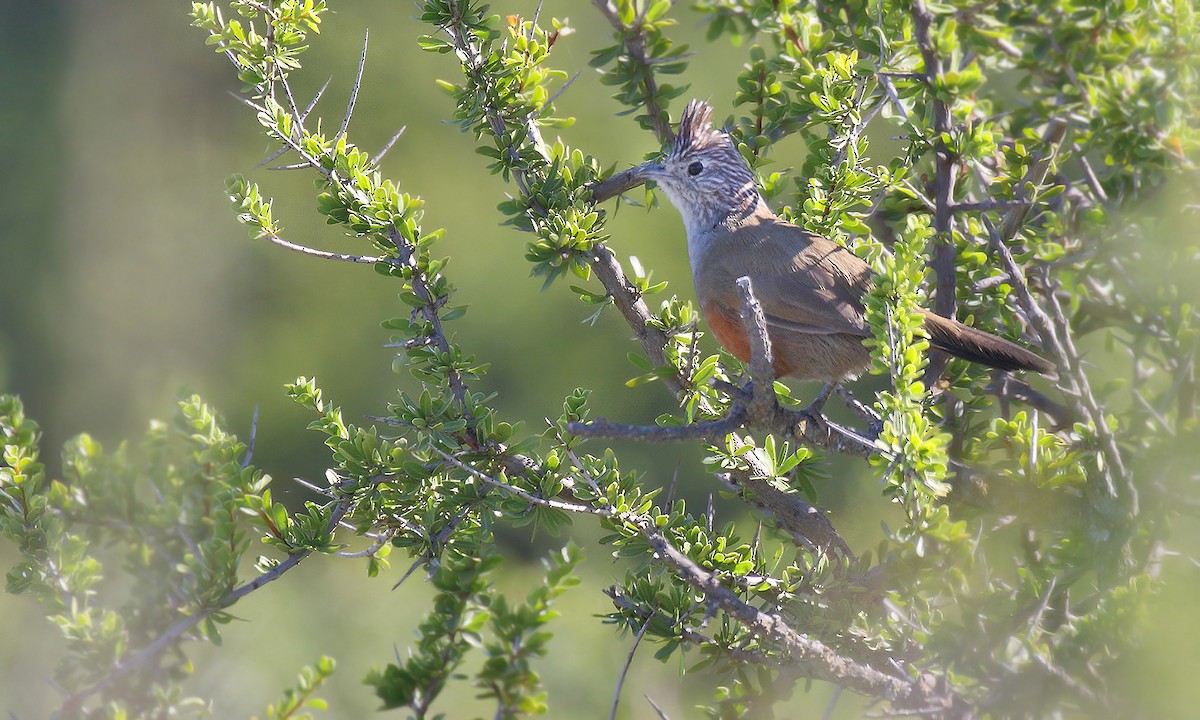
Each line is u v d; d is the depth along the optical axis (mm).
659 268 30672
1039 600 7445
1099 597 7625
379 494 8273
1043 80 10859
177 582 6996
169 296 35000
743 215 11414
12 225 34938
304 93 31906
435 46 9359
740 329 10898
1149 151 8805
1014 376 9883
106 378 34750
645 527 7801
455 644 5832
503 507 8219
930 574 7492
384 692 5746
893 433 7180
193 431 7508
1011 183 9359
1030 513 8031
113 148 35938
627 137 31359
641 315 9352
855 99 9586
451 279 31375
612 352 31000
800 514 8898
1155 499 7707
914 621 7703
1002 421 8617
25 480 7363
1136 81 8953
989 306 9922
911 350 7277
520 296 31312
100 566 7410
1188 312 8281
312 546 7750
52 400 34469
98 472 7367
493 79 9227
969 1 9953
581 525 23234
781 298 10625
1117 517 7590
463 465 7816
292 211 33438
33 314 34688
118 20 36000
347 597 23484
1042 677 6797
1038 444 8344
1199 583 7098
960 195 9727
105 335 34812
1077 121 9898
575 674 19703
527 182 9531
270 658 20781
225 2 32719
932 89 9297
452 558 8078
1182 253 8375
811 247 10852
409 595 23828
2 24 35156
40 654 18078
